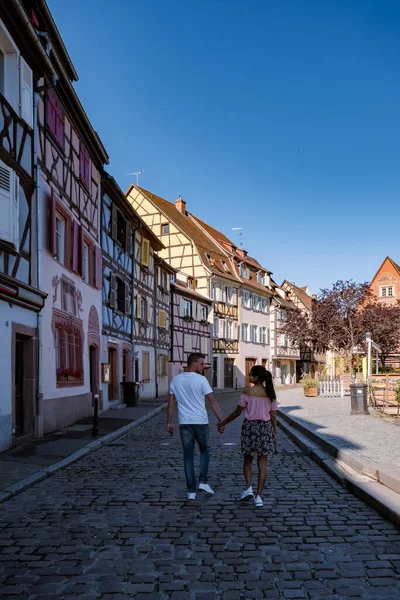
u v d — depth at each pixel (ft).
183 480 24.67
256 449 20.13
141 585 12.68
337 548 15.12
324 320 120.06
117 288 74.64
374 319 116.67
